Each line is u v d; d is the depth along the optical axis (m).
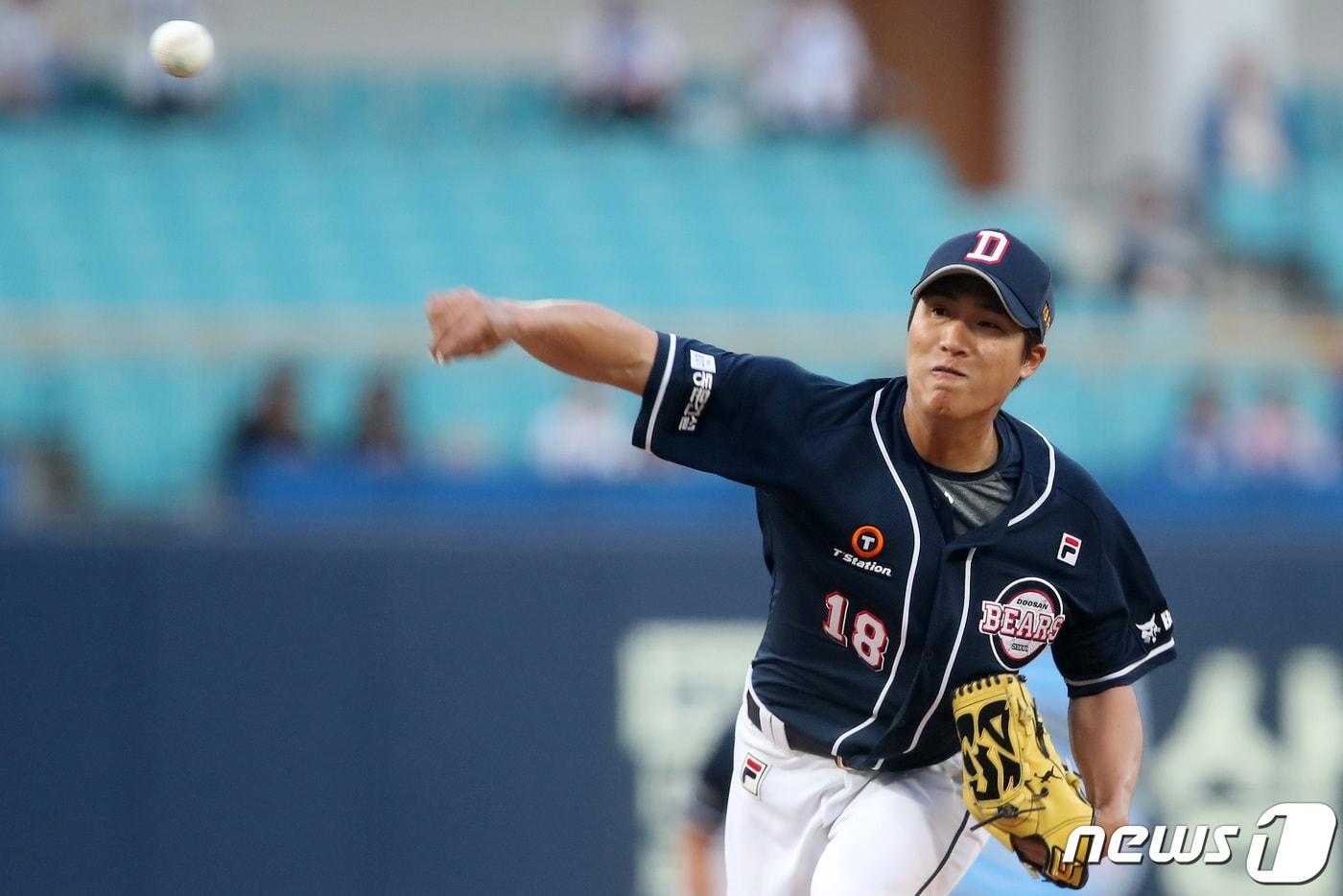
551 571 25.97
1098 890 25.97
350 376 27.09
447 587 25.83
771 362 12.16
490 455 27.33
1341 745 26.95
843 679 12.48
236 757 25.34
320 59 58.16
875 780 12.91
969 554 11.84
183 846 25.19
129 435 26.67
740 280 45.81
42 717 25.14
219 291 42.47
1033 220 51.75
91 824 25.11
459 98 54.75
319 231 45.09
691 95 55.00
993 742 11.89
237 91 53.81
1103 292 44.28
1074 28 62.19
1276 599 27.09
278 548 25.58
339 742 25.50
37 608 25.22
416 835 25.50
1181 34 55.59
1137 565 12.58
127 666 25.28
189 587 25.45
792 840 13.28
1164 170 55.53
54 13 54.50
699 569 26.14
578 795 25.73
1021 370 11.68
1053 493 12.04
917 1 63.62
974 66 63.84
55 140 47.12
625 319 11.84
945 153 63.78
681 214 48.00
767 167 50.16
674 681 25.94
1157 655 12.86
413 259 44.56
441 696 25.67
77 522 25.45
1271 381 28.78
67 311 29.80
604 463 27.53
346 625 25.64
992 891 25.12
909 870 12.65
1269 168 50.88
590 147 50.41
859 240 48.28
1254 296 48.28
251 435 26.64
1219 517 27.66
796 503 12.03
